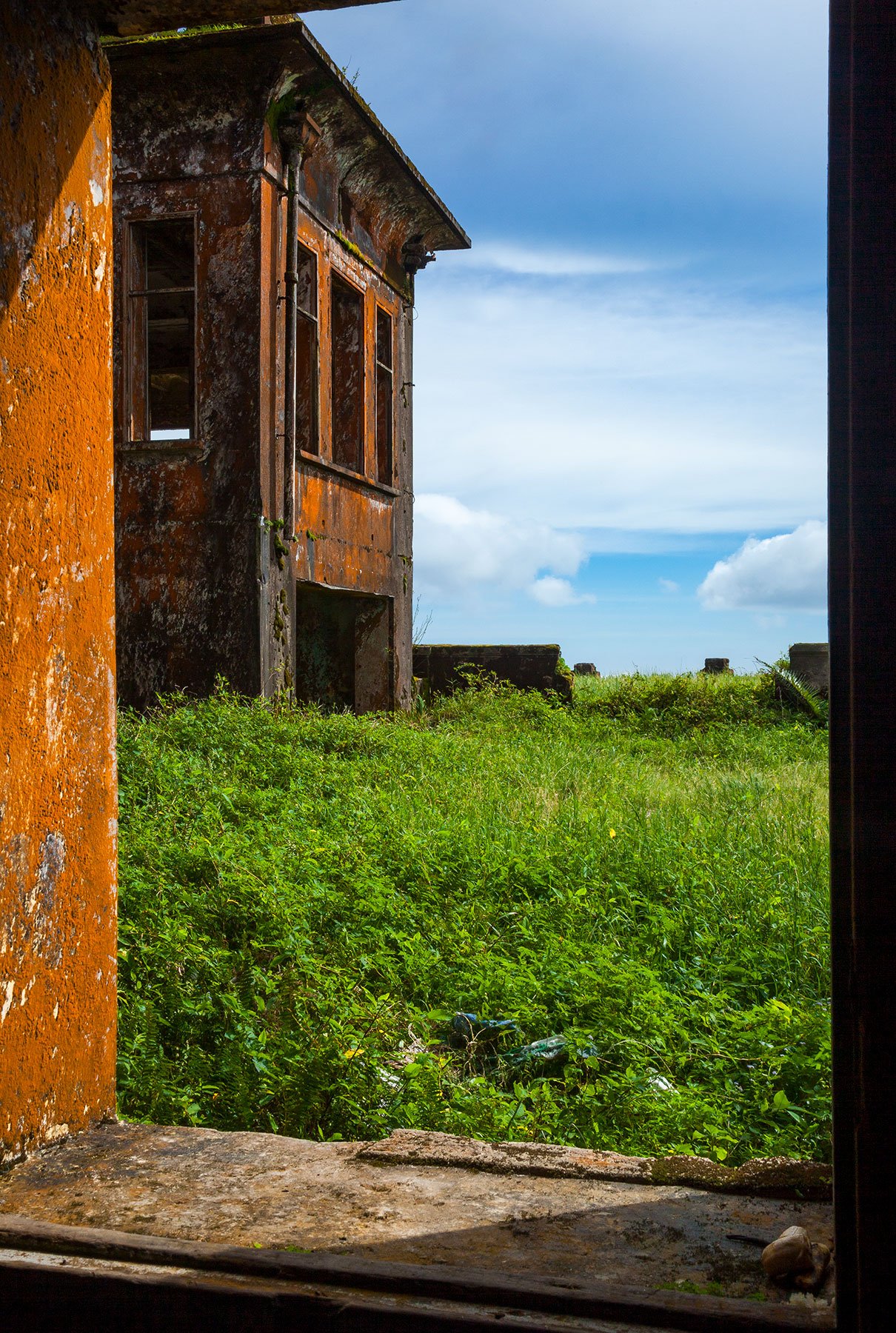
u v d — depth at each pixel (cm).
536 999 464
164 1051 398
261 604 1086
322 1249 204
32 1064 249
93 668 275
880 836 163
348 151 1260
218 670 1091
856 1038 168
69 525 265
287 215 1135
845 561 170
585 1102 356
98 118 279
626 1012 445
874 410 164
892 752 162
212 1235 210
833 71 170
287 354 1137
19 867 243
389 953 503
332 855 627
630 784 991
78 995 266
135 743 834
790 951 530
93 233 276
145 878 550
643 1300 181
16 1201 226
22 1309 195
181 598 1104
